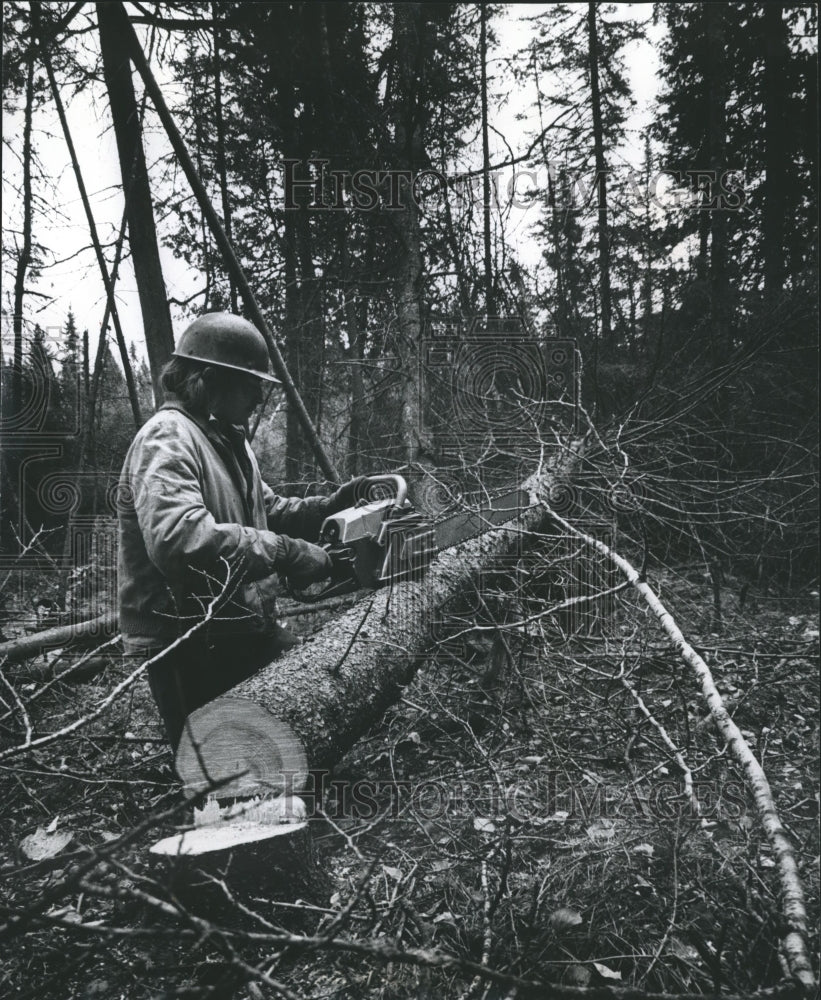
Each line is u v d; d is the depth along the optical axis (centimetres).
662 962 164
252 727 208
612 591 261
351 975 163
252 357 250
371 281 740
